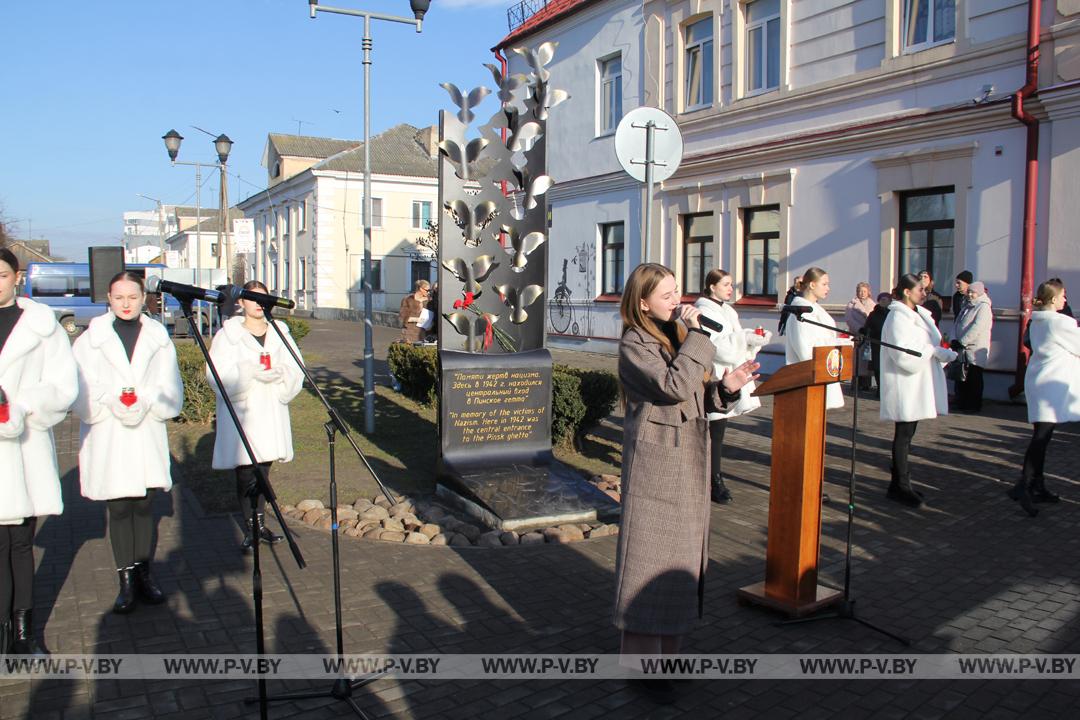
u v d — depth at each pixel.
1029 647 4.05
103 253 15.15
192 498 6.71
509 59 21.98
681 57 16.38
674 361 3.43
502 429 6.95
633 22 17.44
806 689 3.63
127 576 4.39
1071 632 4.23
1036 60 10.64
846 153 13.15
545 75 7.15
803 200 13.89
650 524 3.50
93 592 4.70
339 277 41.22
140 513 4.49
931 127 11.88
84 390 4.26
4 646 3.83
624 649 3.61
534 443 7.07
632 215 17.84
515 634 4.18
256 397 5.41
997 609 4.54
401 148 43.50
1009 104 10.88
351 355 18.72
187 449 8.58
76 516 6.23
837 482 7.31
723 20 15.23
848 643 4.11
